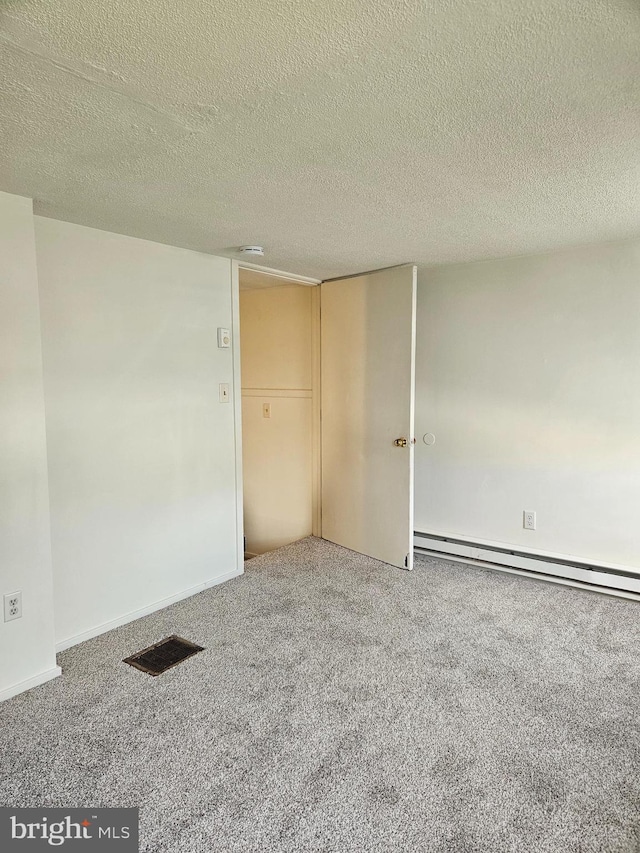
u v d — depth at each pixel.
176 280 2.89
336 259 3.18
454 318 3.46
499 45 1.08
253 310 4.38
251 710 2.00
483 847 1.41
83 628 2.55
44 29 1.02
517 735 1.85
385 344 3.45
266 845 1.42
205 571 3.17
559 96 1.29
